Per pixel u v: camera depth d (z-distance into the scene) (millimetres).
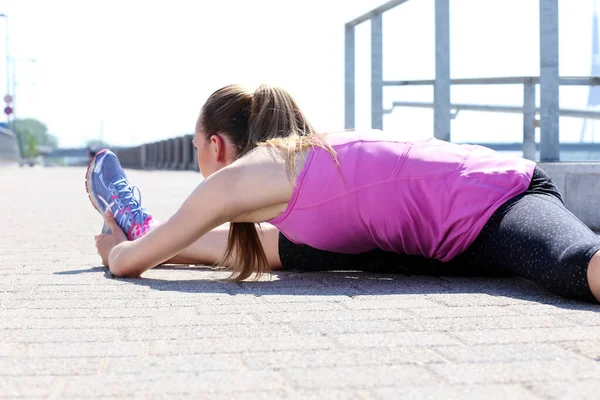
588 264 2412
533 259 2596
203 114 3133
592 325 2164
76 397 1558
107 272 3398
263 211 2953
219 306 2500
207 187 2887
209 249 3549
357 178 2896
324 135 3021
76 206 9086
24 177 24156
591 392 1546
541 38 5711
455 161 2904
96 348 1958
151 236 3062
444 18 6648
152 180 18422
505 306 2457
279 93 3074
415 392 1562
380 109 8289
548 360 1798
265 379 1665
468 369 1727
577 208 5238
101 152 3674
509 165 2898
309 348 1934
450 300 2570
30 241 5020
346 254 3234
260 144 2975
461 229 2830
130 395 1565
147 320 2291
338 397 1537
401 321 2240
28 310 2473
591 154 6691
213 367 1766
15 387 1627
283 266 3383
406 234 2959
